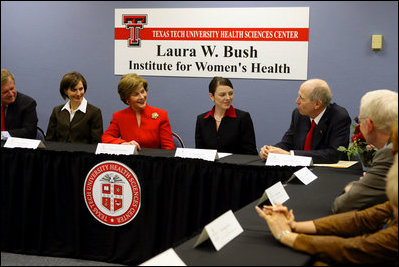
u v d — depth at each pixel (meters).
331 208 2.00
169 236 2.79
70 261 2.95
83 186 2.92
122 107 4.78
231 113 3.44
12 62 5.00
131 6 4.64
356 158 3.71
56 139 3.84
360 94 4.17
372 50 4.11
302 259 1.44
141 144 3.46
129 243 2.88
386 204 1.69
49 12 4.85
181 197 2.76
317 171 2.69
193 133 4.62
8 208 3.06
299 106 3.05
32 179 2.99
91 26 4.77
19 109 3.89
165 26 4.57
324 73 4.25
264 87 4.41
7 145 3.15
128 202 2.84
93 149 3.11
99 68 4.79
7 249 3.09
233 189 2.70
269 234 1.67
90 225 2.95
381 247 1.44
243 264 1.39
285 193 2.14
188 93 4.59
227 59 4.46
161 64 4.62
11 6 4.93
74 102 3.76
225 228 1.61
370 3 4.07
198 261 1.42
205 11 4.47
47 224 3.01
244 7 4.38
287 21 4.29
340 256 1.47
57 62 4.89
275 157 2.78
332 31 4.19
